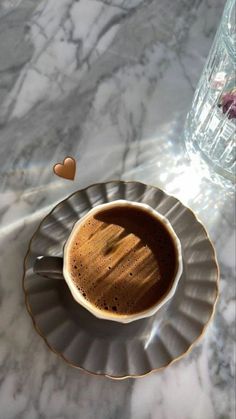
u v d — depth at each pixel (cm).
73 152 29
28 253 26
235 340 26
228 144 29
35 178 29
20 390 25
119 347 24
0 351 25
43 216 28
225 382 25
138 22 33
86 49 32
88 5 33
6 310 26
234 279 27
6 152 29
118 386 25
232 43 26
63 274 23
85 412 25
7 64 31
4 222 28
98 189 27
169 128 30
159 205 27
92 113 30
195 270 25
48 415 25
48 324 24
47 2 33
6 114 30
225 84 28
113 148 29
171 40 32
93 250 24
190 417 25
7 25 32
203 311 25
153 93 31
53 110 30
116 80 31
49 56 32
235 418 25
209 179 29
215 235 28
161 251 24
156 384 25
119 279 23
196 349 26
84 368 24
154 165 29
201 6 33
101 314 23
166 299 23
